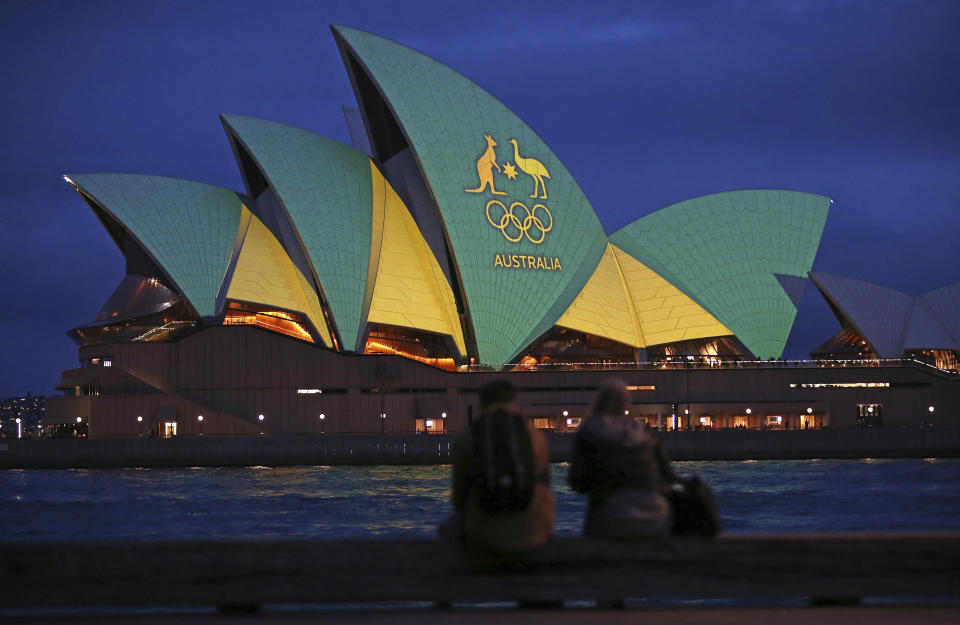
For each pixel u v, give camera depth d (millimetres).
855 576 8383
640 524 8102
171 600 8359
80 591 8328
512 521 7867
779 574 8352
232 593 8359
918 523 30125
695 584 8281
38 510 36375
